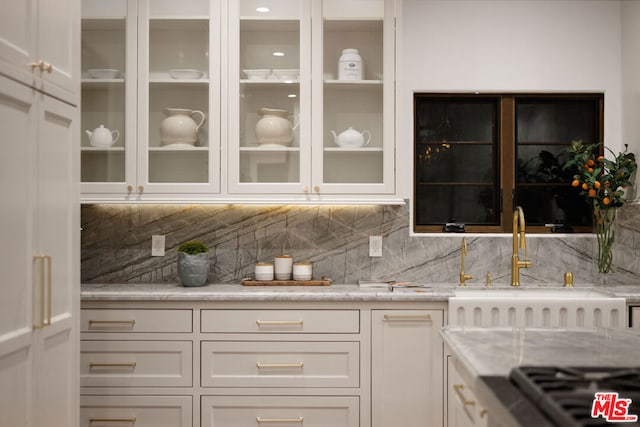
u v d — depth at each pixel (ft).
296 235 10.66
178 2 9.77
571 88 10.69
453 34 10.69
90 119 9.78
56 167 6.70
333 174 9.83
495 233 10.75
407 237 10.64
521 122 10.91
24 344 5.96
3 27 5.60
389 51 9.78
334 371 8.86
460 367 5.05
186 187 9.69
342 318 8.86
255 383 8.84
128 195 9.70
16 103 5.84
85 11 9.73
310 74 9.77
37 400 6.26
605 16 10.69
